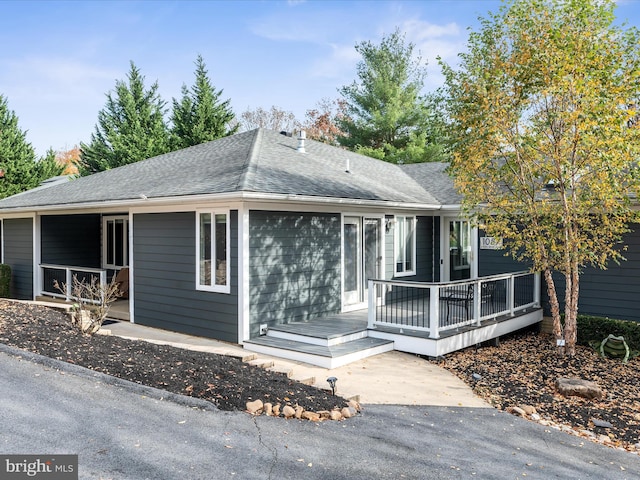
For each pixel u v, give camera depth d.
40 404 5.58
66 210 13.98
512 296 11.61
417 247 14.61
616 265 11.57
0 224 17.02
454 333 9.79
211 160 12.85
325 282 11.40
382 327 10.23
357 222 12.54
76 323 8.95
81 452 4.61
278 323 10.34
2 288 15.62
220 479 4.35
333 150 16.42
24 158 30.44
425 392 7.75
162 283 11.28
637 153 8.74
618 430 6.71
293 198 9.62
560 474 5.19
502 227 10.23
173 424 5.40
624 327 10.91
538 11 9.36
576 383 8.04
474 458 5.39
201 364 7.44
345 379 8.12
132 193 11.41
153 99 35.22
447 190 15.44
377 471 4.82
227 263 9.90
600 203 9.61
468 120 9.94
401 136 30.33
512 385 8.36
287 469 4.67
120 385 6.29
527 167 10.05
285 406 6.13
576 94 8.81
